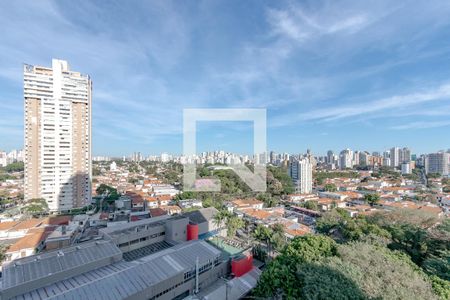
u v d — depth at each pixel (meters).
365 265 19.91
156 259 29.56
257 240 50.66
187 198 83.12
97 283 23.41
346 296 15.87
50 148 73.31
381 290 16.53
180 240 43.94
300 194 103.75
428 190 111.25
